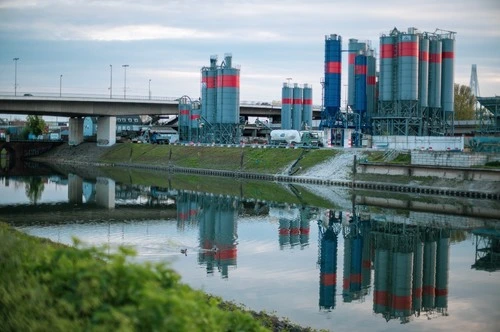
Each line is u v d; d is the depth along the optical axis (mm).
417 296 53281
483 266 65812
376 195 125938
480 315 47781
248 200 120812
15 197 124125
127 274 17500
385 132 163500
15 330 17266
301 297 51188
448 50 176750
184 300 16438
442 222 93875
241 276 57719
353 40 179250
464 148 151250
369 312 47812
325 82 170500
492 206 108625
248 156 183375
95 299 16875
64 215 99000
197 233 82250
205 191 137125
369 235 83562
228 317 21922
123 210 106375
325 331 39625
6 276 19828
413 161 136000
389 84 162125
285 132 194500
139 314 15781
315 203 116250
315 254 70625
